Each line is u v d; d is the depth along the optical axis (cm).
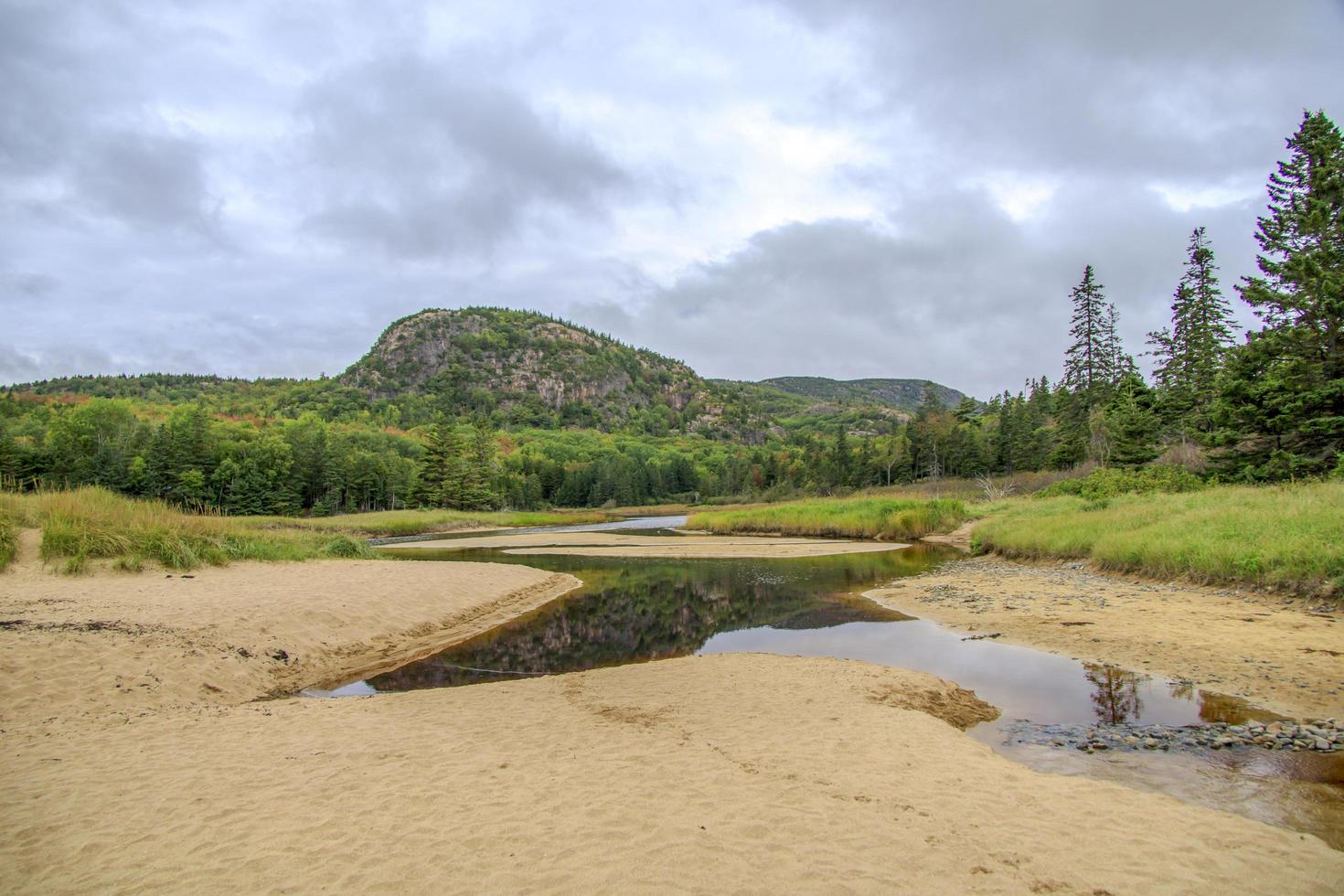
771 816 438
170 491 5966
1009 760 573
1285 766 547
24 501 1534
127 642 855
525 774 518
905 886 353
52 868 376
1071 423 5662
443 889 353
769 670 893
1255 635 927
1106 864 380
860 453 8700
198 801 468
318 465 7006
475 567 1922
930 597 1460
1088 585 1448
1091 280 5353
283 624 1045
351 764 544
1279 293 2389
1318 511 1331
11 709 660
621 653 1082
